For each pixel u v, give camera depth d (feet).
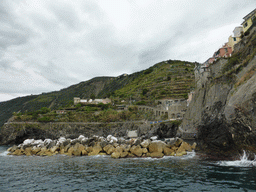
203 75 239.91
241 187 47.67
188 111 249.75
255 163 71.87
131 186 54.80
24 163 106.73
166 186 52.95
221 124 94.17
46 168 89.35
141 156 115.55
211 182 53.78
